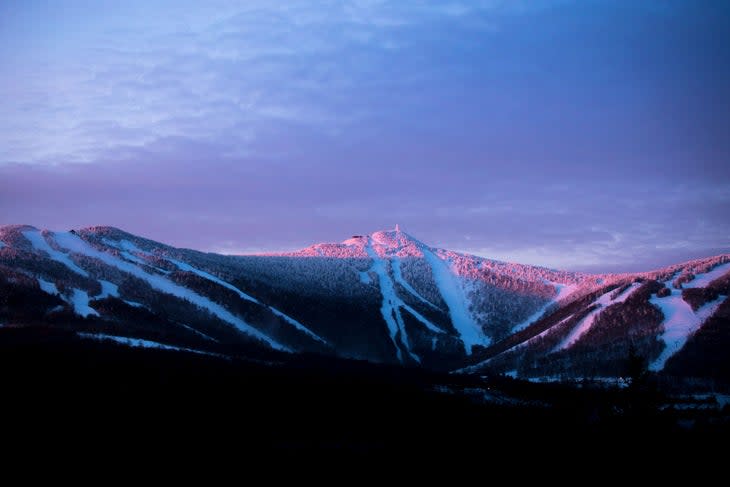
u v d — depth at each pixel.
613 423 66.75
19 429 63.88
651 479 60.75
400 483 58.97
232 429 69.75
